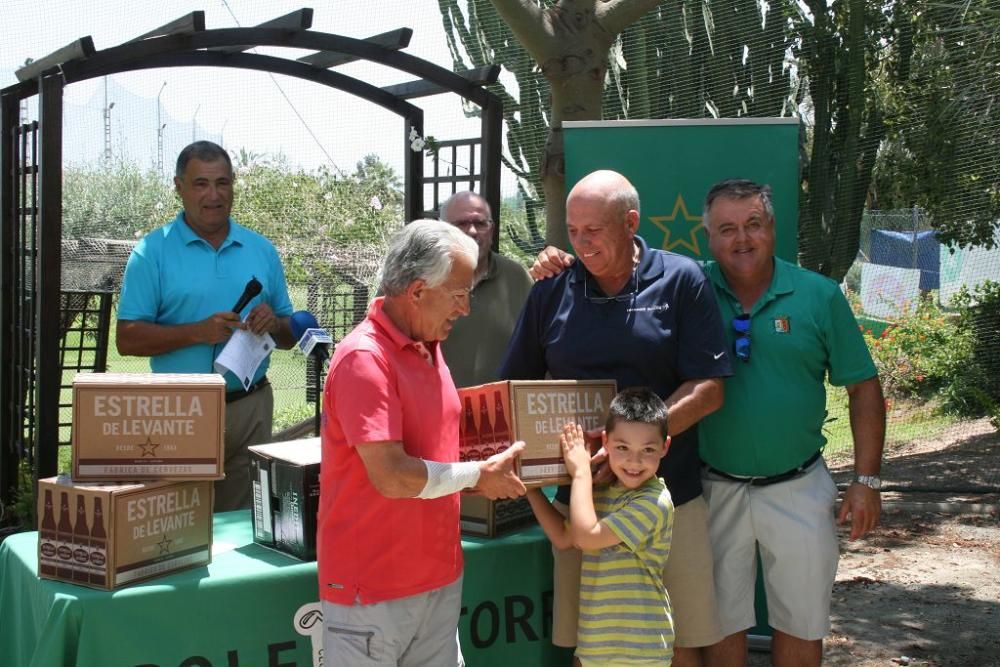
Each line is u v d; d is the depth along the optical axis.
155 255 4.15
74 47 4.60
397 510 2.54
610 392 3.02
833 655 4.54
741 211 3.22
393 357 2.53
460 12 8.72
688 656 3.26
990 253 10.12
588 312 3.14
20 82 5.38
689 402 2.99
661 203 4.49
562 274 3.25
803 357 3.28
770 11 8.31
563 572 3.20
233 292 4.21
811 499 3.29
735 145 4.46
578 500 2.84
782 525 3.27
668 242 4.49
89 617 2.71
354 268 9.62
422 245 2.50
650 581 2.93
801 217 8.66
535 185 8.57
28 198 5.63
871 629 4.85
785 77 8.47
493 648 3.31
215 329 4.01
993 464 8.32
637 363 3.08
